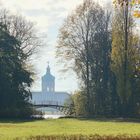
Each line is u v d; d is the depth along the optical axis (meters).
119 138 37.62
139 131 52.12
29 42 110.69
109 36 105.50
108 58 105.50
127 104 97.75
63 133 47.00
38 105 117.56
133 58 97.31
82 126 64.19
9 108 95.50
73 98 109.94
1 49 98.12
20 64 99.19
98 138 38.09
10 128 58.31
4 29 101.25
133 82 98.81
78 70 106.56
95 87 106.25
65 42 106.44
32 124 70.19
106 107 105.44
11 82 96.38
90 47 105.50
